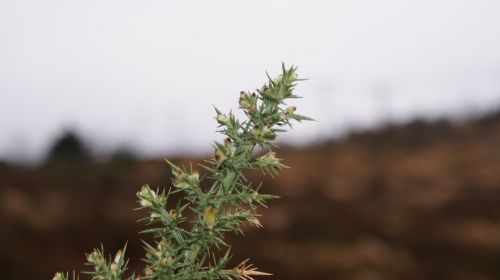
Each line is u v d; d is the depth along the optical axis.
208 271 1.21
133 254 19.61
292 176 48.47
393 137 67.75
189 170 1.26
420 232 28.45
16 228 21.95
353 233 26.89
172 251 1.19
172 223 1.21
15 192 30.17
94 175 38.59
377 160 56.66
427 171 51.94
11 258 18.48
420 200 39.53
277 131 1.28
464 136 67.88
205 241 1.20
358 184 46.97
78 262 19.44
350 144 64.88
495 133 67.38
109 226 23.42
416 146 64.62
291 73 1.31
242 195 1.23
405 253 24.89
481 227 30.53
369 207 34.75
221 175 1.27
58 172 41.47
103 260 1.25
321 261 22.48
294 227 27.11
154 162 42.12
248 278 1.25
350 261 22.55
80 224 23.75
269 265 21.56
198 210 1.23
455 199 38.94
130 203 29.42
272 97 1.29
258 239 23.94
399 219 30.84
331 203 36.03
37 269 18.17
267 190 40.00
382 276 21.73
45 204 27.62
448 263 23.73
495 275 22.16
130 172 40.19
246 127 1.29
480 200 38.47
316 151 61.00
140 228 22.81
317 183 46.31
